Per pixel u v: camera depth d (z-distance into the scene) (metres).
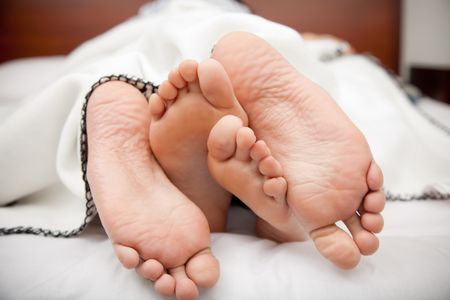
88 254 0.58
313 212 0.51
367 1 1.89
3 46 1.86
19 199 0.75
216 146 0.52
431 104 1.37
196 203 0.59
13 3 1.84
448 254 0.55
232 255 0.55
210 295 0.51
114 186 0.53
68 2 1.86
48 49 1.88
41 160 0.71
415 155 0.82
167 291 0.49
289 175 0.53
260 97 0.56
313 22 1.90
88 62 0.91
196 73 0.51
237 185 0.54
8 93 1.33
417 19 1.95
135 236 0.50
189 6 1.11
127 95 0.58
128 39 0.93
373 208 0.51
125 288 0.52
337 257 0.51
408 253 0.55
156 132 0.54
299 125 0.55
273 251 0.57
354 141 0.52
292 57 0.70
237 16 0.70
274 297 0.50
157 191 0.54
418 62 1.98
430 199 0.72
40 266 0.56
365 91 1.06
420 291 0.51
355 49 1.92
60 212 0.69
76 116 0.65
